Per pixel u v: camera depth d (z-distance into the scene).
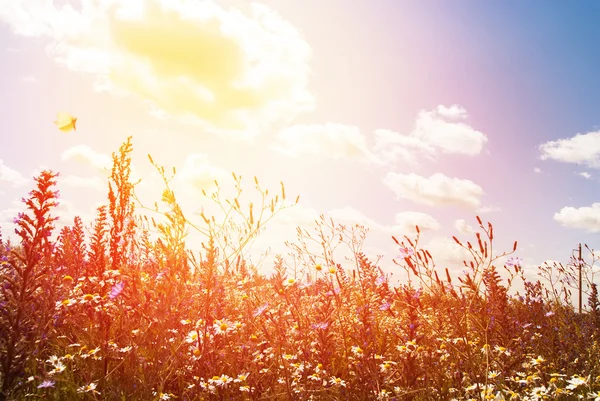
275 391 3.92
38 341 3.82
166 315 3.75
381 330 5.07
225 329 4.21
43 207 3.81
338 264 5.64
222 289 4.34
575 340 5.90
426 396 3.98
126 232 5.58
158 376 3.54
